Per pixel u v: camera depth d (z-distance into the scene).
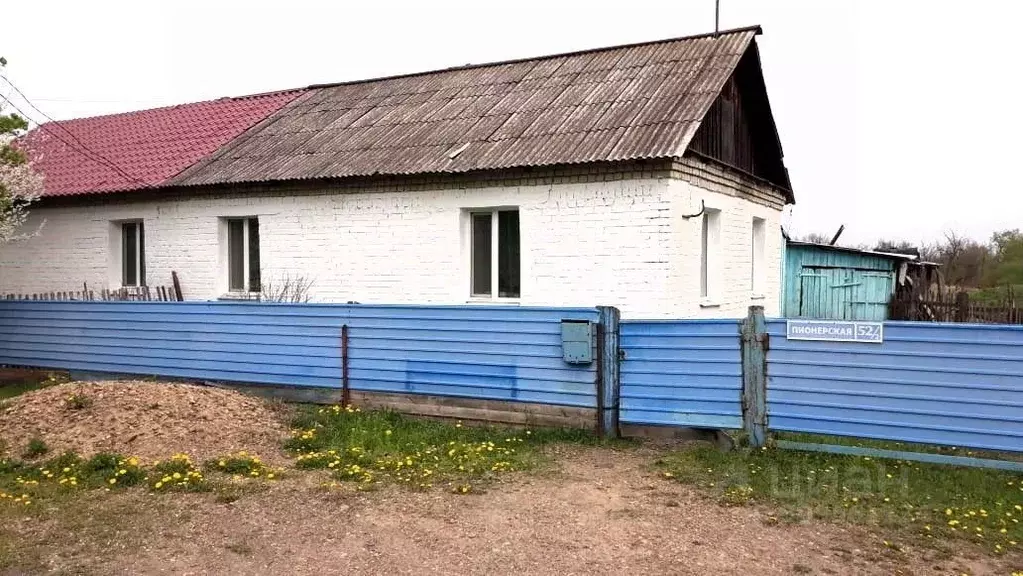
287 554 4.71
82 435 7.09
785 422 6.86
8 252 15.02
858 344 6.54
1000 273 37.00
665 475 6.30
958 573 4.50
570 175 9.55
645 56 11.86
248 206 12.07
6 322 11.73
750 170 12.44
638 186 9.17
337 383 9.03
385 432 7.75
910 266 22.23
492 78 12.97
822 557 4.71
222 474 6.32
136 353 10.50
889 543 4.91
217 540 4.92
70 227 14.19
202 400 7.95
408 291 10.77
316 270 11.48
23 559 4.61
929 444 6.32
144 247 13.52
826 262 17.62
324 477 6.28
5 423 7.42
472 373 8.27
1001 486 5.91
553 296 9.71
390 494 5.83
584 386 7.70
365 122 12.73
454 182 10.34
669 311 9.09
